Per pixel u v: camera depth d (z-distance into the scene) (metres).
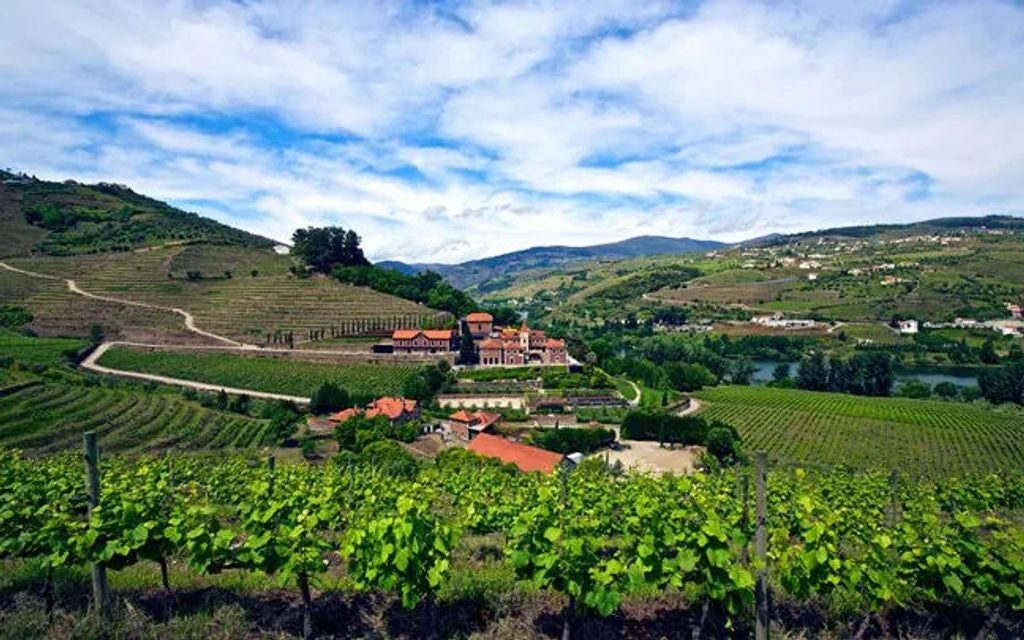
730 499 18.08
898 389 129.00
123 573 13.95
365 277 162.00
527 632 11.51
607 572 10.55
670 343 172.25
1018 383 109.75
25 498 14.92
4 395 65.94
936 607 12.56
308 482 23.97
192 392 82.31
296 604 12.50
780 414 97.81
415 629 11.69
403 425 73.19
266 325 130.00
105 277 151.75
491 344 114.25
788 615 12.42
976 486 26.38
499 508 19.17
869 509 22.00
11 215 192.50
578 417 84.19
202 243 186.75
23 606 11.47
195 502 13.77
